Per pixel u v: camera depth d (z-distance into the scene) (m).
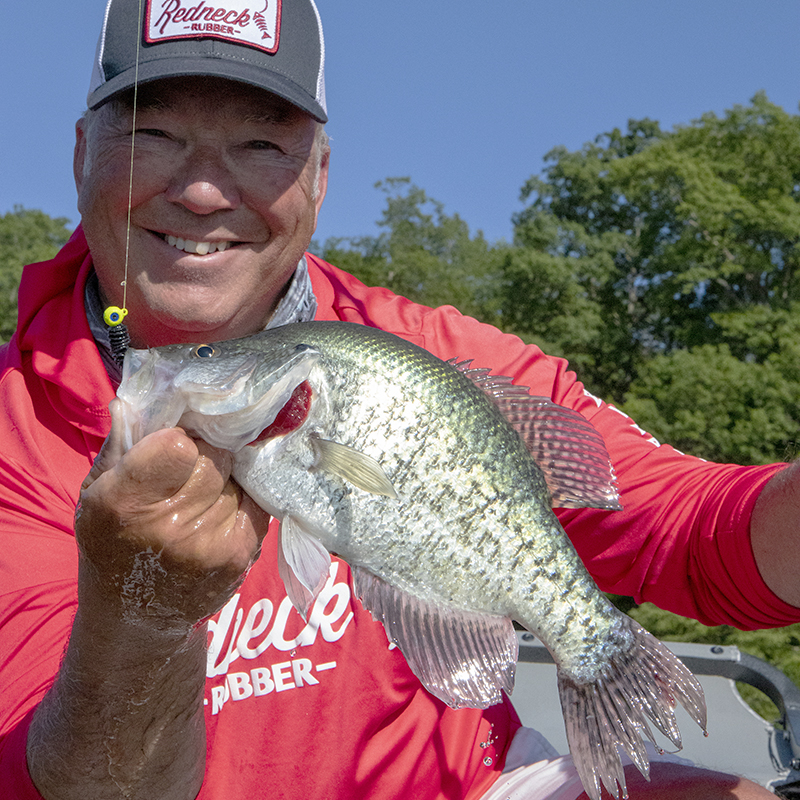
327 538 0.72
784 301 12.05
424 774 0.86
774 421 9.65
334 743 0.82
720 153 13.67
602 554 0.90
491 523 0.75
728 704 1.12
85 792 0.67
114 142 0.82
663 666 0.78
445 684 0.74
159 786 0.68
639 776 0.88
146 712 0.66
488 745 0.91
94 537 0.63
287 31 0.83
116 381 0.84
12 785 0.68
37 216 16.39
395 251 15.95
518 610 0.76
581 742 0.77
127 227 0.83
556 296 14.03
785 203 11.94
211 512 0.64
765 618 0.85
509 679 0.75
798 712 1.04
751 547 0.83
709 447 10.09
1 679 0.74
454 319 0.94
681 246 12.65
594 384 14.19
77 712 0.66
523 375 0.93
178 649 0.66
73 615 0.77
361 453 0.70
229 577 0.65
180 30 0.81
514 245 15.77
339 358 0.72
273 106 0.82
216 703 0.81
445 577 0.74
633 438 0.93
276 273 0.86
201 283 0.84
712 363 10.25
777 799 0.86
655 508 0.88
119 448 0.65
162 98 0.81
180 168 0.82
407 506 0.73
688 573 0.88
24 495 0.81
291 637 0.82
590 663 0.78
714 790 0.86
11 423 0.83
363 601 0.73
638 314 14.58
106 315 0.78
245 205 0.83
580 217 16.11
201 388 0.67
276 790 0.81
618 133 16.77
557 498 0.80
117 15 0.83
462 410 0.75
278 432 0.70
